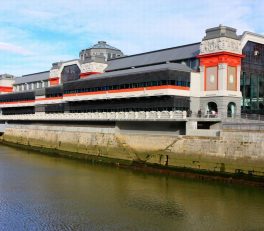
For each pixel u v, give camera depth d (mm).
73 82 81812
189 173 51375
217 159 49062
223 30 61312
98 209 36656
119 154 64812
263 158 44156
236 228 31391
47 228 31547
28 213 35562
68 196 41719
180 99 61188
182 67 64938
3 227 31797
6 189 45156
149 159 58594
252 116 62062
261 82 69000
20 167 61219
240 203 38000
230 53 60844
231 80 61812
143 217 34188
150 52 83062
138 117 61875
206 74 63188
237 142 47094
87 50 114562
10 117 106000
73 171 57281
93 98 75312
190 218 33750
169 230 31000
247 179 45250
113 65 89188
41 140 89375
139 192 43094
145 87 63750
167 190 43719
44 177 52438
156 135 58625
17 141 100188
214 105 62406
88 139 73312
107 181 49406
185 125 54969
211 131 50594
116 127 67688
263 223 32500
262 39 68500
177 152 54438
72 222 33000
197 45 71500
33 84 120688
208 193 42031
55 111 91625
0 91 131125
